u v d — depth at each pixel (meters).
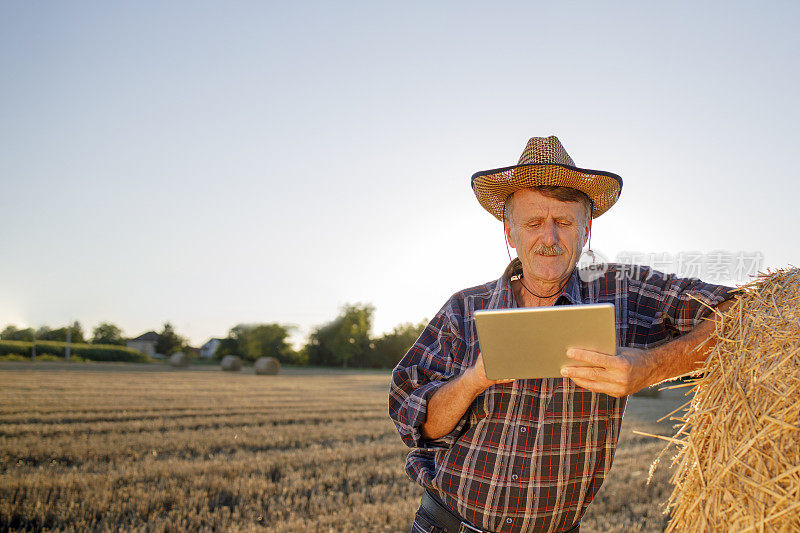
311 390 26.05
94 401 16.44
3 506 5.31
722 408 1.55
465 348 2.20
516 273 2.24
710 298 1.85
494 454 2.00
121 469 7.18
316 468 7.78
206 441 9.72
